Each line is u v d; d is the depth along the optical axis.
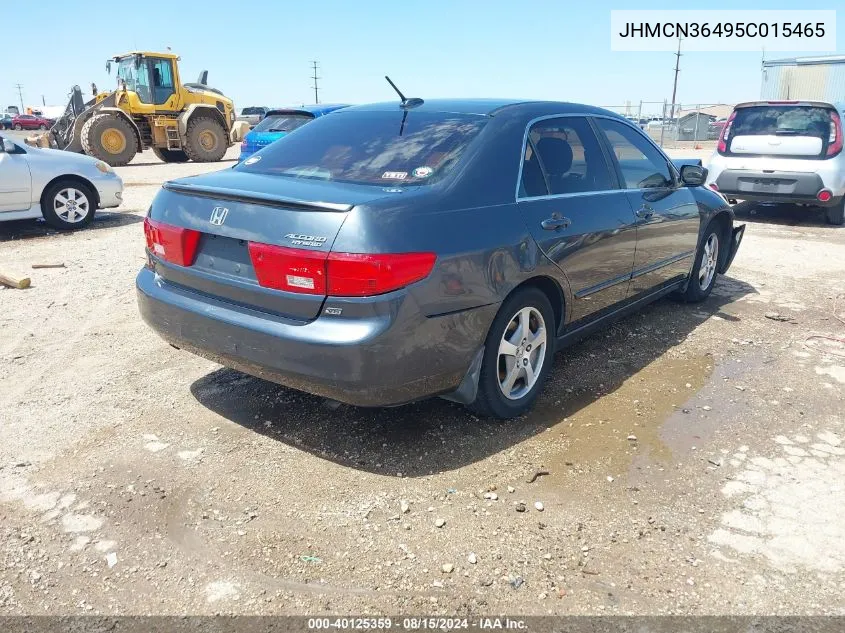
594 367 4.52
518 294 3.50
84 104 21.03
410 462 3.31
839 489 3.13
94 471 3.21
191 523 2.85
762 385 4.26
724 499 3.04
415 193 3.12
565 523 2.86
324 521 2.86
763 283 6.74
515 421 3.74
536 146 3.79
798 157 9.63
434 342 3.05
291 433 3.57
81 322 5.34
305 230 2.91
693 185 5.13
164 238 3.48
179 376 4.29
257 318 3.09
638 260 4.51
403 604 2.42
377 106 4.25
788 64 21.78
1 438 3.50
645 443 3.52
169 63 20.97
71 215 9.44
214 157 22.28
